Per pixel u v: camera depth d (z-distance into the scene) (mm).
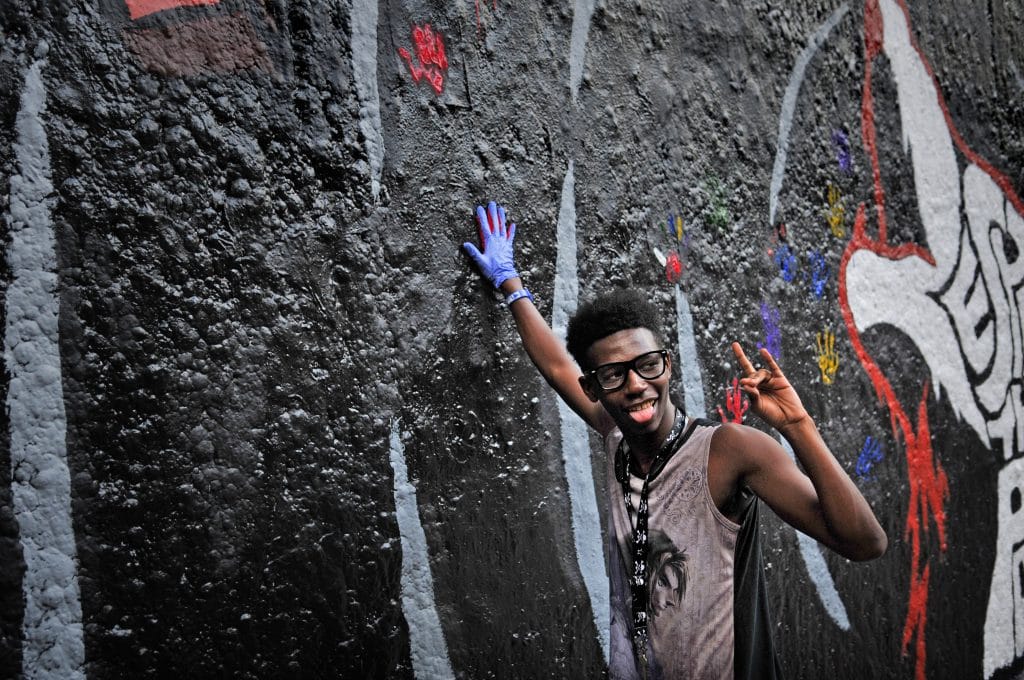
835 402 3342
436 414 2184
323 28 2070
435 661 2104
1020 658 4262
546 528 2365
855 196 3535
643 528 1686
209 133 1881
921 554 3693
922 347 3822
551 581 2357
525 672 2275
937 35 4016
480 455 2256
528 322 2223
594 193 2592
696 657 1638
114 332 1729
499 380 2318
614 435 1837
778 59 3236
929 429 3811
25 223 1646
